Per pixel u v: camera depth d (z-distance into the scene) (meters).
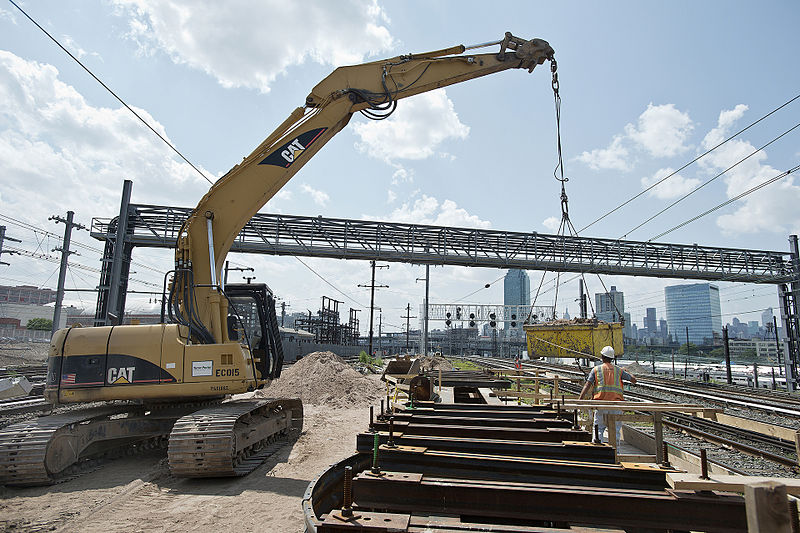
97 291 28.45
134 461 9.66
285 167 10.12
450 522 3.54
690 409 5.29
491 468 4.82
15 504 6.87
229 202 9.98
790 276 35.72
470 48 11.09
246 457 9.23
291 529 5.89
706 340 130.12
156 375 8.96
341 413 15.84
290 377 22.31
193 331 9.38
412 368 16.12
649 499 3.86
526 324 33.59
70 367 8.98
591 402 5.91
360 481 4.27
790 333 35.78
